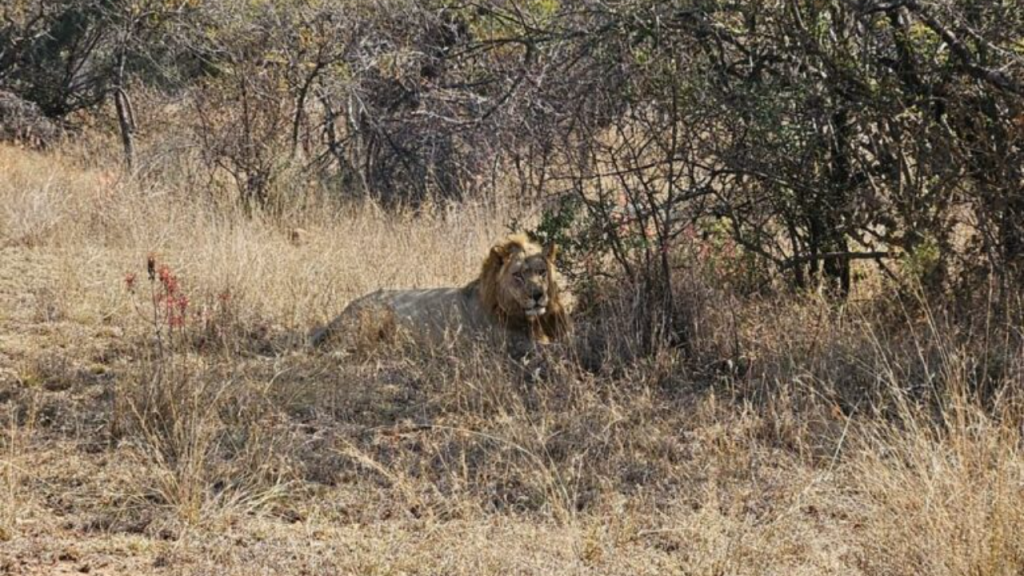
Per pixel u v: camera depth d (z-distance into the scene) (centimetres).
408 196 2184
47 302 1506
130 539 870
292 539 871
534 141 1608
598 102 1341
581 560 838
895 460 891
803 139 1322
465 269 1686
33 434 1067
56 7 3244
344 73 2234
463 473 961
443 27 2086
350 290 1589
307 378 1248
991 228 1276
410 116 2109
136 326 1447
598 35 1330
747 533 856
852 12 1333
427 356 1329
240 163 2283
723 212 1372
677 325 1318
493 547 841
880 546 802
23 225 1966
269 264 1642
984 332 1200
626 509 920
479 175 2103
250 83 2408
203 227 1930
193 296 1541
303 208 2169
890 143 1316
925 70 1310
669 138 1362
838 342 1223
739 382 1209
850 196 1322
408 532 886
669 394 1202
